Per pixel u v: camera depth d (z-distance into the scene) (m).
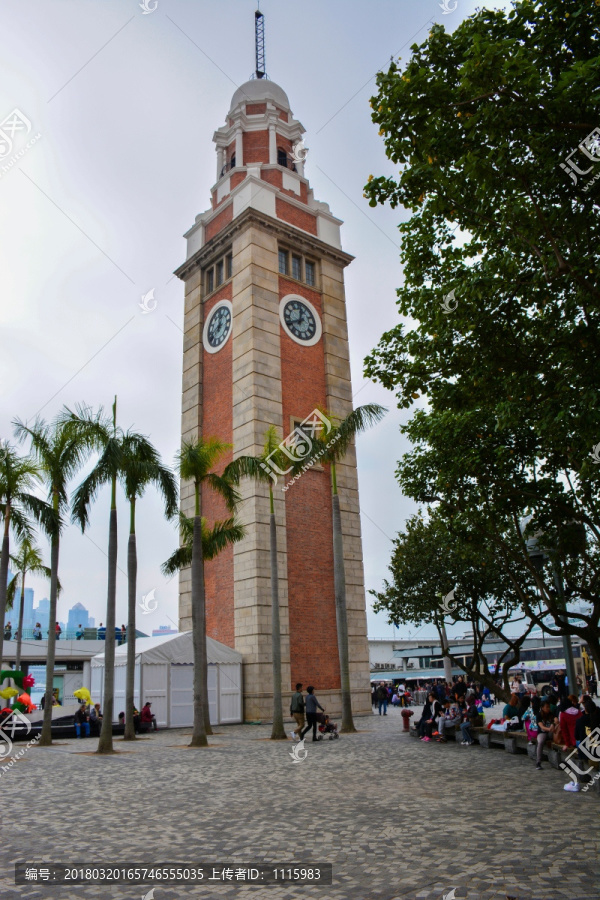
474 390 14.95
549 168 10.87
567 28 11.16
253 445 34.97
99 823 10.12
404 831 9.03
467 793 11.73
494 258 12.84
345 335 42.03
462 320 13.04
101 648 54.97
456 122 11.38
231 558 34.91
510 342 13.26
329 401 39.69
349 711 25.83
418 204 12.88
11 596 36.53
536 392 12.97
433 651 88.44
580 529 16.22
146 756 19.12
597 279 11.60
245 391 36.44
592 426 11.30
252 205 39.50
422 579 30.55
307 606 34.78
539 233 11.55
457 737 20.58
